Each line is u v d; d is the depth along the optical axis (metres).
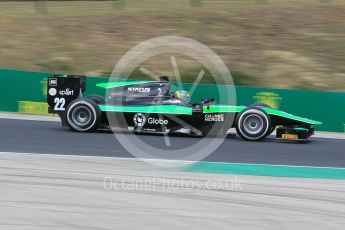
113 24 80.62
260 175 29.02
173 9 86.44
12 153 32.44
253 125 40.44
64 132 41.38
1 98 56.47
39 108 55.81
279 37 75.94
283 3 90.88
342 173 30.50
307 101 52.78
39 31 78.50
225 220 20.73
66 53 72.12
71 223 19.89
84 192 24.16
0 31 78.19
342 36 76.31
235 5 89.50
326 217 21.53
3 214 20.66
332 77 65.94
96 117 41.16
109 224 19.91
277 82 65.06
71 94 42.53
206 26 79.25
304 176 29.25
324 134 48.31
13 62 69.38
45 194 23.59
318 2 90.94
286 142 41.03
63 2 101.56
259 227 19.97
